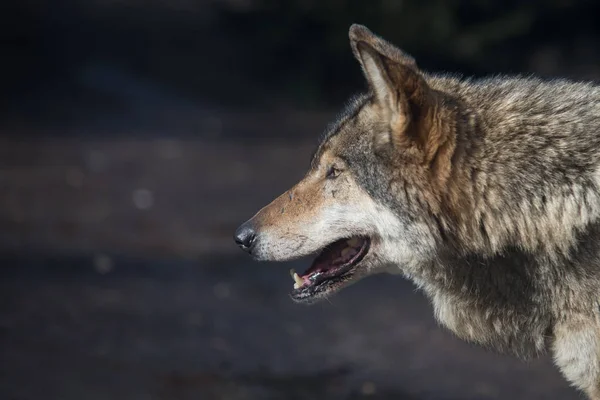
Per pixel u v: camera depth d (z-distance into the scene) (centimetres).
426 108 719
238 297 1498
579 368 735
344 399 1112
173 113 3328
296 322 1398
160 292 1486
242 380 1155
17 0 3803
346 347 1295
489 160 723
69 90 3325
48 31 3728
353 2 3706
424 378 1184
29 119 3019
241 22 4000
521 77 788
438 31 3578
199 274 1603
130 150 2719
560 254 714
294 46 3869
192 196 2183
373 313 1451
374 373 1198
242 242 815
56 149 2652
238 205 2109
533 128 725
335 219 785
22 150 2600
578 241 711
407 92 713
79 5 4128
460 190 727
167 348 1239
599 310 718
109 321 1318
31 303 1361
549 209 710
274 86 3822
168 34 4044
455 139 721
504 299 752
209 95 3619
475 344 810
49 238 1741
